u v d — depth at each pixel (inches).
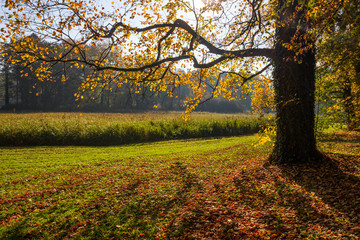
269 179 302.5
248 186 290.4
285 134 343.9
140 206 262.7
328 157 345.7
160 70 401.1
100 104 2223.2
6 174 397.7
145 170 418.0
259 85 434.0
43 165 457.7
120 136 755.4
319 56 373.4
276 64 344.5
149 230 211.3
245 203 246.1
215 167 424.2
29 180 366.3
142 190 313.0
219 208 239.0
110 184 342.0
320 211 208.5
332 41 344.5
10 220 234.4
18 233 210.7
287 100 335.0
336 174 288.2
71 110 2062.0
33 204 272.5
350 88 572.1
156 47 376.2
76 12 289.0
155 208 256.4
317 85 528.1
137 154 573.6
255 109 376.5
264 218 211.0
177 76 412.5
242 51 335.9
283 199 244.4
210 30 388.5
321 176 287.1
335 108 514.0
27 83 2047.2
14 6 278.7
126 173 398.0
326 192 244.7
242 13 357.7
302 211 214.1
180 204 262.8
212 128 949.2
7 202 277.6
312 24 238.5
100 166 455.5
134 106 2267.5
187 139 844.0
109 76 351.9
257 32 323.9
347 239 161.2
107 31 317.1
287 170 318.7
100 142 726.5
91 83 348.5
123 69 327.6
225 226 203.0
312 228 183.5
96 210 255.6
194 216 227.5
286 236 177.6
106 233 210.2
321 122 593.3
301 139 336.2
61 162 484.1
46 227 221.6
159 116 1360.7
